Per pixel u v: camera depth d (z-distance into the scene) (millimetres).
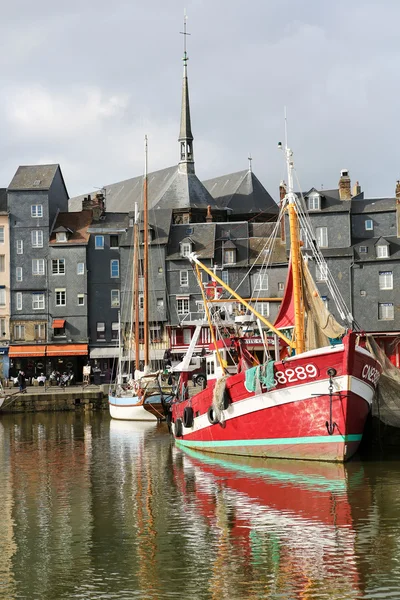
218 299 40438
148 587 19266
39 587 19578
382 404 35531
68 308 87938
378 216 83750
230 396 35031
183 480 31219
